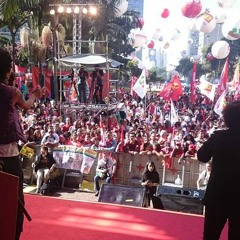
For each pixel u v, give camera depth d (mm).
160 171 10758
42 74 23422
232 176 2918
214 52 21016
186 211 6875
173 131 13789
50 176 10609
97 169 10719
